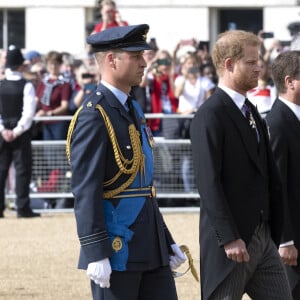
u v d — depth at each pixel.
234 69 18.86
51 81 44.62
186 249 19.06
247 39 18.84
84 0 72.50
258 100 41.38
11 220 41.50
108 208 17.73
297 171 20.97
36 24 73.31
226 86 19.00
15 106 41.53
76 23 72.81
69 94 44.44
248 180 18.73
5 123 41.69
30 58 50.81
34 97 41.94
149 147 18.39
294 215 20.92
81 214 17.38
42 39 73.25
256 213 18.72
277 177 19.19
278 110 21.16
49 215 43.41
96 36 18.03
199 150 18.53
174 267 18.67
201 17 71.50
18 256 32.50
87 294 26.89
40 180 43.97
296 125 21.03
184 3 71.56
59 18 73.00
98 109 17.72
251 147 18.75
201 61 45.88
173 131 43.16
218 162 18.50
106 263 17.34
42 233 37.59
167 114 43.03
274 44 46.88
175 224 39.59
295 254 20.28
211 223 18.42
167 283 18.22
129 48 17.83
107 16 46.28
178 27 71.75
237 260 18.44
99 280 17.28
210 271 18.88
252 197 18.72
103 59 18.03
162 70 44.47
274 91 42.25
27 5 73.12
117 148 17.70
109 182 17.75
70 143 17.80
